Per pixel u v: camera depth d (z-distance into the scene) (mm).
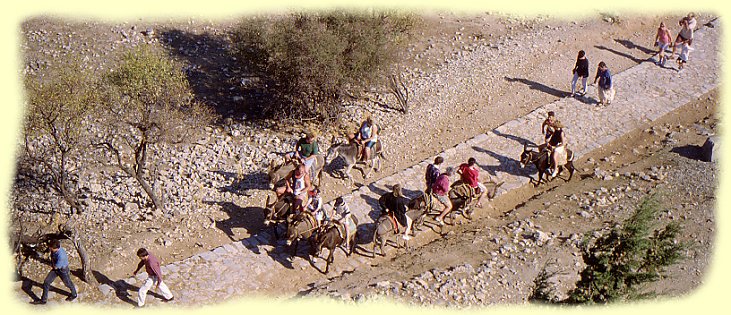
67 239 20531
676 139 26359
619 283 16172
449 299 18172
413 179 23984
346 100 27844
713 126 27141
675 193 22922
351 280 19312
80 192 22844
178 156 24547
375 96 28422
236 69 29500
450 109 27938
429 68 30500
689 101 29078
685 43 30875
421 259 20250
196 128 25000
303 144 22578
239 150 25094
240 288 19203
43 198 22609
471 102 28391
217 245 20922
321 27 25656
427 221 22453
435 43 32406
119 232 21109
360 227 21922
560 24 34469
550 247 20500
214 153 24812
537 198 23453
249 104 27547
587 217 21984
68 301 18109
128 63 21969
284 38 24984
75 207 21938
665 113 28219
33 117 20391
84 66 28234
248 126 26422
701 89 29906
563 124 27234
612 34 34094
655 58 32062
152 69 22156
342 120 26891
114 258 19859
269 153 24953
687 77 30750
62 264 17641
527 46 32438
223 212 22234
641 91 29562
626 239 16031
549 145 23875
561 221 21859
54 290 18453
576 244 20562
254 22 25781
